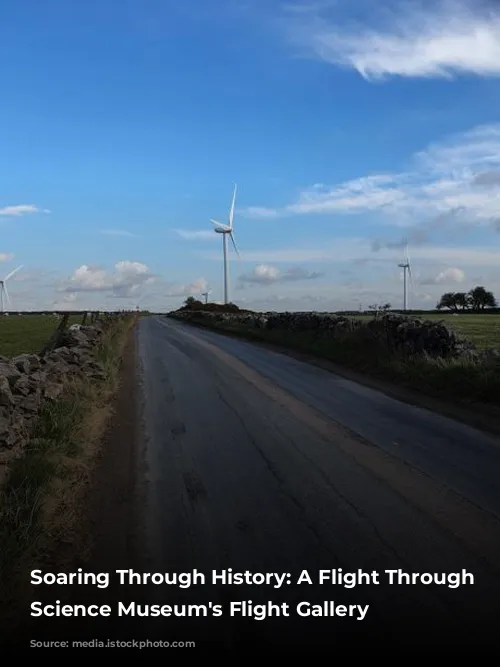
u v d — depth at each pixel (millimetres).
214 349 23969
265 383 14016
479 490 6129
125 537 5113
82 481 6617
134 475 6871
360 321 21016
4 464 6402
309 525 5281
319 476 6695
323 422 9562
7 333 37531
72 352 13281
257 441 8383
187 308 84188
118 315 56469
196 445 8219
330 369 16719
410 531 5102
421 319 17141
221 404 11305
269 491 6223
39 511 5289
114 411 10719
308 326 25922
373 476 6652
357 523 5297
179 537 5094
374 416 10016
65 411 8797
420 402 11305
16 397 7941
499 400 10734
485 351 14031
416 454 7547
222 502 5926
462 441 8219
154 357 20750
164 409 10867
